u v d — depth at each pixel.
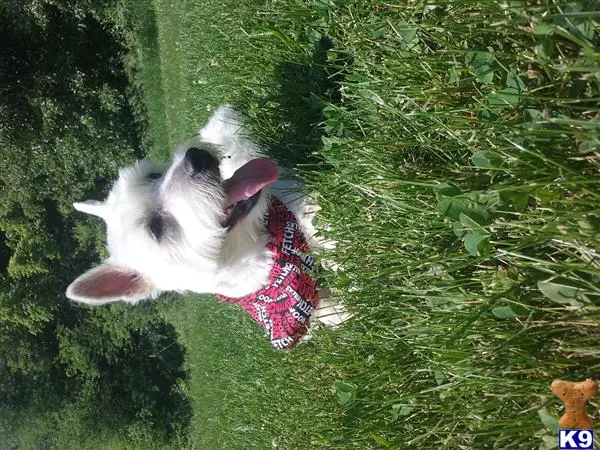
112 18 2.30
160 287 0.54
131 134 2.44
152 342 3.04
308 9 0.52
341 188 0.46
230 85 0.74
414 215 0.36
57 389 3.10
